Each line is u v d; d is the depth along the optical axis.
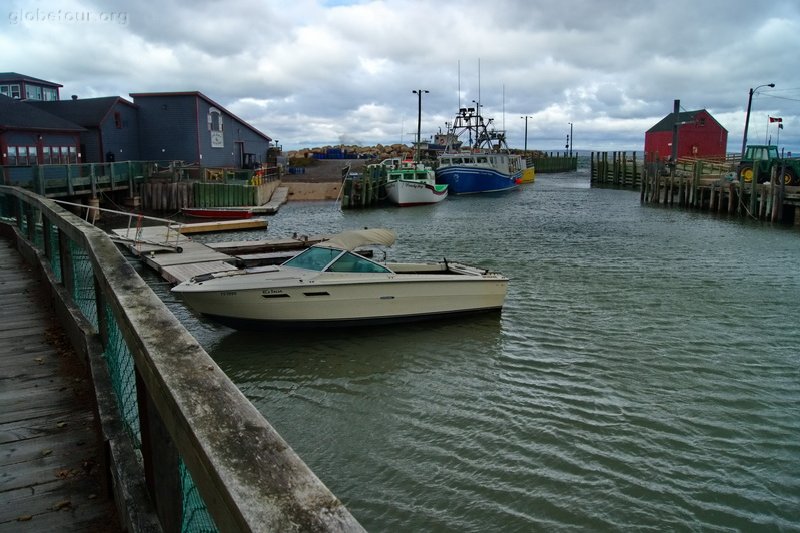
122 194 35.56
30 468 3.39
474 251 22.94
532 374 10.16
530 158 99.25
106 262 3.65
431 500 6.64
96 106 39.69
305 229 30.91
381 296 12.35
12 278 8.10
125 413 3.21
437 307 12.92
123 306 2.71
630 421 8.41
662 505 6.55
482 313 13.48
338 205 43.50
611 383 9.75
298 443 7.88
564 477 7.06
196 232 28.55
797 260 20.50
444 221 34.31
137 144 43.41
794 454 7.59
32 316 6.34
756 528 6.23
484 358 10.95
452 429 8.23
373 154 91.19
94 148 38.19
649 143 70.44
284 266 12.57
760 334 12.21
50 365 4.93
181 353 2.10
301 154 86.38
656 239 26.09
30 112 32.50
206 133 45.50
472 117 60.75
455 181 52.91
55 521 2.91
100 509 3.01
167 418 1.87
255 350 11.41
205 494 1.51
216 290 11.56
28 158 30.41
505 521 6.30
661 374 10.12
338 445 7.82
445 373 10.27
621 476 7.08
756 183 34.38
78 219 5.64
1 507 3.02
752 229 29.59
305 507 1.25
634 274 18.14
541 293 15.67
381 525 6.24
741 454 7.59
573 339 11.94
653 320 13.18
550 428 8.23
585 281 17.14
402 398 9.26
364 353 11.23
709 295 15.41
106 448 3.05
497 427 8.25
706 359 10.80
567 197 52.09
